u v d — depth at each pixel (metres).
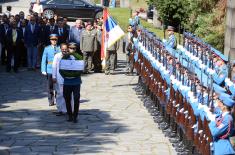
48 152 15.38
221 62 18.92
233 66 18.00
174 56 17.70
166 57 17.98
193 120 14.09
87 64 27.11
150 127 18.11
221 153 12.32
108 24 24.14
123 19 41.19
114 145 16.14
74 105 18.31
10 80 25.14
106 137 16.92
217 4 27.84
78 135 17.08
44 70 20.38
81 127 17.94
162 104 18.09
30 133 17.17
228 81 17.06
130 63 26.75
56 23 27.52
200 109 13.48
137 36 24.25
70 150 15.59
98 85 24.58
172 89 16.53
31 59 27.36
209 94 13.45
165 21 35.16
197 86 14.55
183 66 16.84
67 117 19.08
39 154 15.19
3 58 28.58
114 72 27.62
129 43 26.62
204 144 12.95
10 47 26.59
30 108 20.27
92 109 20.31
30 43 27.09
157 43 19.98
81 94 22.80
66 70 18.08
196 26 30.70
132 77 26.52
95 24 27.23
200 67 19.94
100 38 27.05
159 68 18.66
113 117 19.23
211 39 26.77
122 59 32.09
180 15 34.03
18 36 26.64
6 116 19.09
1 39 26.84
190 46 23.08
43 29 27.28
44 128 17.73
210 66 19.88
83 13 42.06
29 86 24.02
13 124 18.12
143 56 21.75
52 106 20.64
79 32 27.27
